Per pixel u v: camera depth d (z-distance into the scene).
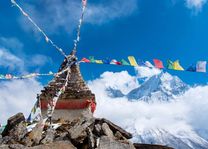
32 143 22.06
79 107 35.50
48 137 22.61
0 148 19.88
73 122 27.80
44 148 20.25
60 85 35.84
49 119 30.30
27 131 24.64
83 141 21.48
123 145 20.66
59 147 20.62
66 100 35.34
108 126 22.31
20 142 22.14
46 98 35.12
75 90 35.78
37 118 30.83
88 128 21.88
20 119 27.25
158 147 22.45
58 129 26.23
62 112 35.00
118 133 22.33
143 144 22.62
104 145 20.44
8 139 23.00
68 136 21.80
